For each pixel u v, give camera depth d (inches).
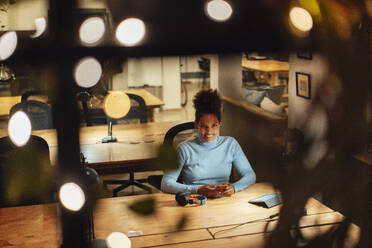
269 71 352.5
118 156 154.3
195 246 85.2
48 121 195.9
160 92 379.9
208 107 116.7
